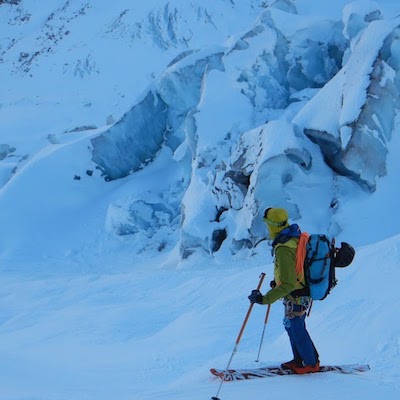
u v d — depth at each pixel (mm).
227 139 24406
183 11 67500
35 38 78500
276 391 4012
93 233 29078
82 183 31906
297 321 4527
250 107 25453
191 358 8680
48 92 64438
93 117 56906
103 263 26750
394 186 18641
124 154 32188
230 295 12586
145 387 6832
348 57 23594
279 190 19312
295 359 4742
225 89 26234
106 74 64312
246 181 21047
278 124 20328
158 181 30984
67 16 80750
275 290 4273
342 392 3943
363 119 18719
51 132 53438
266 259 18703
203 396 4066
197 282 15039
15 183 31547
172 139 32188
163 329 11531
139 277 17797
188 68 29125
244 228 19828
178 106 31094
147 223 28266
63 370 8117
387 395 3877
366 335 6625
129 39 68312
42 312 14953
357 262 9453
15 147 47250
